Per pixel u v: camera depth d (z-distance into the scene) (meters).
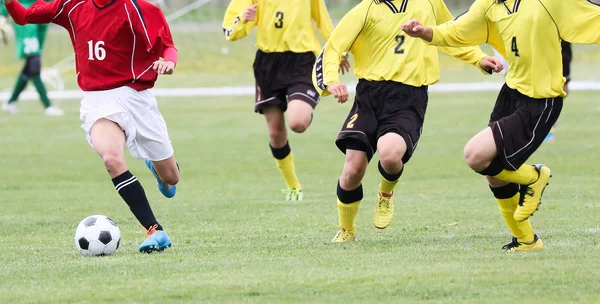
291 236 25.41
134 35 22.98
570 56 27.00
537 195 20.78
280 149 33.75
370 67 23.66
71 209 32.25
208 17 136.88
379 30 23.39
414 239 24.19
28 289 18.22
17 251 23.64
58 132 60.94
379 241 23.95
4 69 110.62
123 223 28.89
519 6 20.55
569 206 29.81
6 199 34.94
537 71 20.58
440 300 16.52
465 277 18.25
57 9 23.17
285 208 31.61
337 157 47.75
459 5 129.88
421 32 21.38
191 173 42.78
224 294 17.30
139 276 19.20
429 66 23.70
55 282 18.88
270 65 33.28
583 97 78.12
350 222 24.09
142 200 22.80
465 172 40.78
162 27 23.03
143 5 22.92
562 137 53.16
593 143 50.00
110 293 17.55
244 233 26.19
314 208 31.45
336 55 23.38
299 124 32.06
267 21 33.22
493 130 20.58
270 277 18.73
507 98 21.22
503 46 21.53
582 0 20.16
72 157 48.88
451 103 75.31
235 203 33.12
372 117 23.39
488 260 20.12
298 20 33.09
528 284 17.53
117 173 22.69
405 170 41.81
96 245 22.17
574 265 19.22
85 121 23.28
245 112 73.12
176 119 68.56
